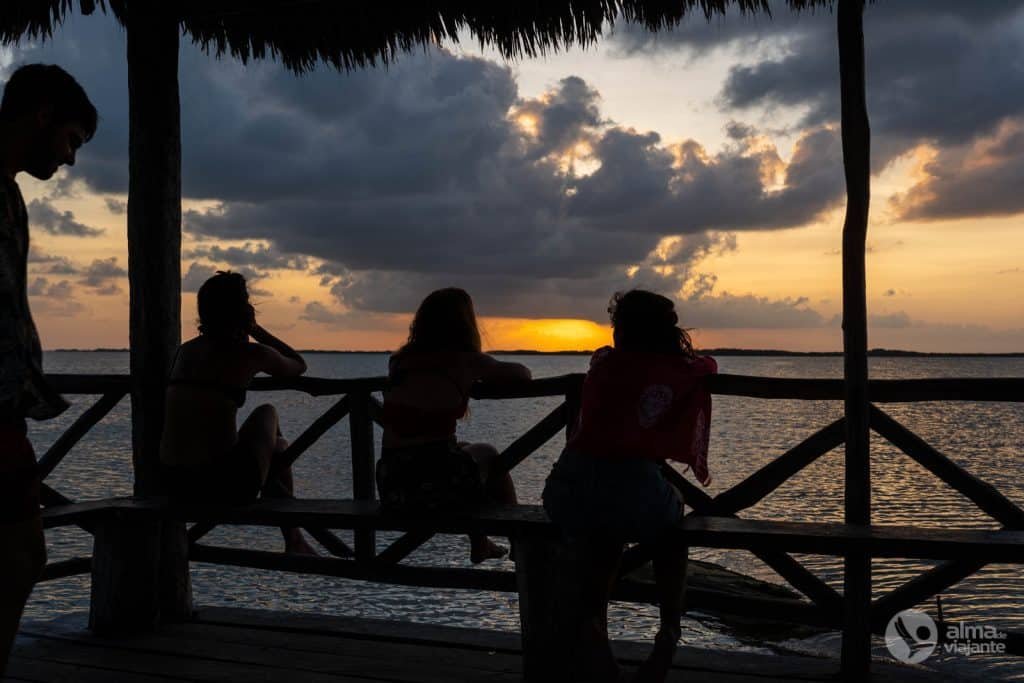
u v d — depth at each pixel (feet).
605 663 9.64
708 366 10.15
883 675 11.03
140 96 13.20
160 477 13.43
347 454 90.79
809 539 9.62
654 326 10.18
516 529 10.48
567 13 13.99
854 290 10.85
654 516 9.70
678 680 10.97
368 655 12.02
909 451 11.10
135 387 13.52
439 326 11.20
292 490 14.37
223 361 11.93
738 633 18.30
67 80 7.05
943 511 53.52
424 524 10.87
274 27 15.79
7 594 6.92
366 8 15.20
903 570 33.40
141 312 13.39
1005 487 70.85
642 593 12.08
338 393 14.35
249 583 32.40
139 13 13.16
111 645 12.43
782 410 215.10
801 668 11.40
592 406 9.96
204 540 44.73
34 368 6.81
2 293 6.52
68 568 14.14
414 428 10.92
